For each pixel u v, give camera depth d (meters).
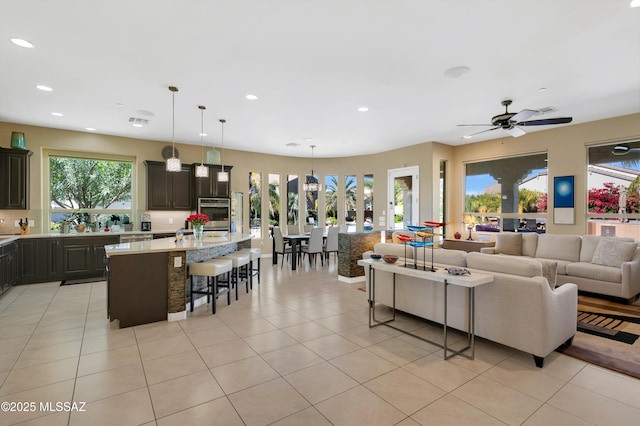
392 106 4.80
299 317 3.84
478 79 3.83
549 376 2.46
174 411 2.04
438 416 1.99
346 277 5.63
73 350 2.92
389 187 8.22
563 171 6.04
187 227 7.19
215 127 5.92
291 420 1.95
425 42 2.98
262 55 3.21
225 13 2.52
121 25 2.67
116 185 6.75
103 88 4.03
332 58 3.28
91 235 5.87
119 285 3.48
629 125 5.27
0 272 4.54
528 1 2.38
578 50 3.13
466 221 7.13
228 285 4.32
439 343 3.09
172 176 6.90
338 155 9.02
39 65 3.39
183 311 3.79
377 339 3.18
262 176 8.63
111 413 2.01
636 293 4.41
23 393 2.23
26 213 5.70
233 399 2.17
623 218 5.41
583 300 4.51
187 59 3.28
